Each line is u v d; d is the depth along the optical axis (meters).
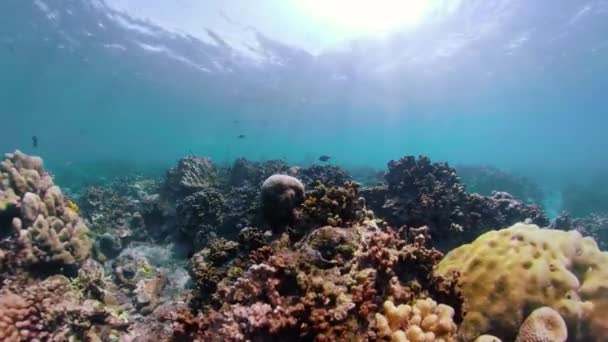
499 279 3.75
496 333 3.58
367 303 3.54
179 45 26.20
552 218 17.61
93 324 5.25
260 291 3.86
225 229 8.58
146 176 19.39
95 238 9.14
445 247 7.21
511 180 21.84
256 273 3.95
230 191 11.30
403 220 7.62
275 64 28.72
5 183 7.10
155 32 24.47
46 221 6.48
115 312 5.87
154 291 6.77
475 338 3.61
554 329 3.12
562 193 23.89
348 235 4.68
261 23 22.59
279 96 38.56
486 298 3.75
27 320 4.88
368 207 8.31
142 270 7.60
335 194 5.54
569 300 3.50
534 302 3.53
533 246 3.95
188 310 4.73
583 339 3.50
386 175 9.61
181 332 3.93
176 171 12.40
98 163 34.62
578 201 20.77
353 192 5.82
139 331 5.45
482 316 3.67
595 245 4.12
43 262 6.28
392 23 22.19
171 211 10.65
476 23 21.94
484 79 33.78
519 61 28.89
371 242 4.28
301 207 5.68
